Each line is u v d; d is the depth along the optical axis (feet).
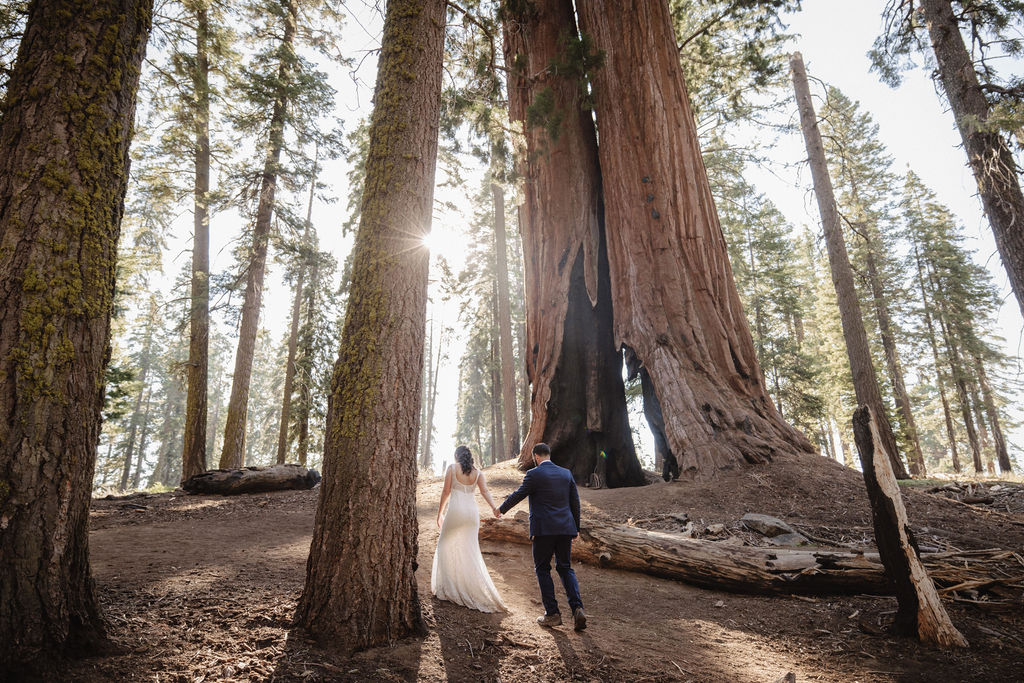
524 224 47.42
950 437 99.86
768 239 95.50
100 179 10.99
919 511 25.88
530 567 20.22
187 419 49.93
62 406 9.93
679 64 44.34
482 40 31.09
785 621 16.15
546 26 48.08
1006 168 35.50
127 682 9.34
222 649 11.12
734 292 40.11
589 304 43.68
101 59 11.30
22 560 9.21
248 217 57.57
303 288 84.74
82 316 10.39
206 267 55.16
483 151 33.27
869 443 16.10
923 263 100.12
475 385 129.18
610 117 44.01
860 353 52.54
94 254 10.71
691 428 33.96
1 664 8.70
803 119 59.82
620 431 41.63
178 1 40.96
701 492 29.17
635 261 40.63
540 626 14.47
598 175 47.34
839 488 28.50
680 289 38.93
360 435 13.37
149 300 60.29
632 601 17.37
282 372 110.52
